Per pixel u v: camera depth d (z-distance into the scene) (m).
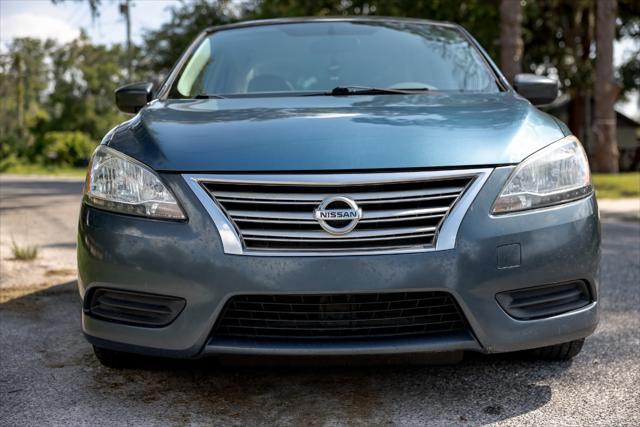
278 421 2.43
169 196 2.43
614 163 16.36
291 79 3.50
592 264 2.54
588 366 2.95
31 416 2.50
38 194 12.72
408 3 16.28
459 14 17.05
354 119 2.68
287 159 2.41
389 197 2.37
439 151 2.45
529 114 2.84
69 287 4.53
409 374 2.86
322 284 2.31
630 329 3.47
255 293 2.33
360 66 3.58
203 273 2.36
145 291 2.43
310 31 3.92
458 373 2.87
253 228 2.37
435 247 2.35
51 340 3.40
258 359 2.43
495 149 2.49
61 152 43.78
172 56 24.88
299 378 2.83
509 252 2.40
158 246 2.40
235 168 2.40
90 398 2.66
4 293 4.36
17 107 57.34
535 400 2.59
